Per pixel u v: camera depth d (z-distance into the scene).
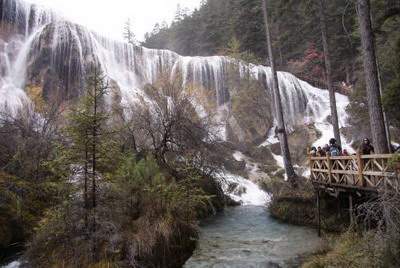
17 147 11.24
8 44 24.03
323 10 18.59
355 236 9.31
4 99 19.64
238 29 44.09
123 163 9.66
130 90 26.50
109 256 7.68
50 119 12.62
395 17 18.27
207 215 16.61
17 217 9.14
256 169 25.86
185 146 17.02
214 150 18.52
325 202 13.61
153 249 8.49
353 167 10.73
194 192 12.97
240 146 29.20
